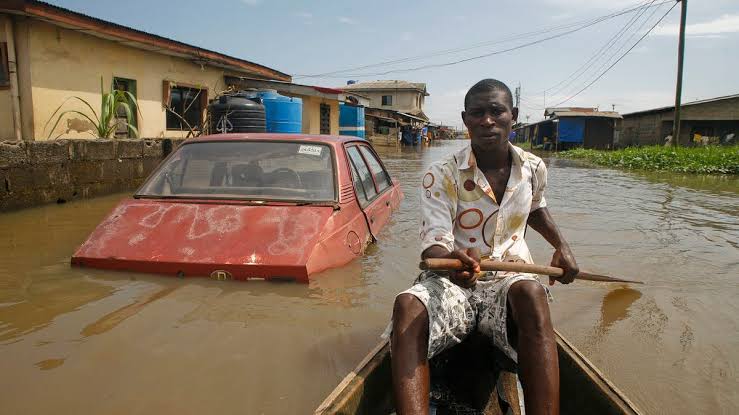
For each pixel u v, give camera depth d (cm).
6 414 204
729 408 233
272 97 1190
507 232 250
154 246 354
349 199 426
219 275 338
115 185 813
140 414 207
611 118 3303
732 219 682
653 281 410
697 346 295
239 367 242
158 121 1214
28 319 284
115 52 1070
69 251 428
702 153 1753
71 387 223
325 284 345
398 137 3234
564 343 248
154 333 271
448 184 246
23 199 647
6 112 890
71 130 977
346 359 253
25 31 879
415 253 451
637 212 733
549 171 1600
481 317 237
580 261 464
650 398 239
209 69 1393
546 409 191
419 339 206
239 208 385
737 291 389
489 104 236
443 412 219
